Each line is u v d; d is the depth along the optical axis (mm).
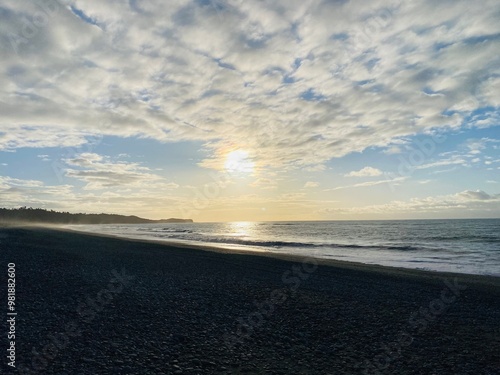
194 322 9875
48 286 12547
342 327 10250
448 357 8219
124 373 6434
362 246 46375
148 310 10664
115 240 41375
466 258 33281
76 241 35406
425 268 26547
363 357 8062
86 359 6910
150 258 23922
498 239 56000
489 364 7855
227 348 8141
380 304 13328
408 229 93688
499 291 16828
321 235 76375
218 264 22719
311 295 14305
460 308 13203
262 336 9109
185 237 65812
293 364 7465
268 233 88312
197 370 6852
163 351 7668
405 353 8398
